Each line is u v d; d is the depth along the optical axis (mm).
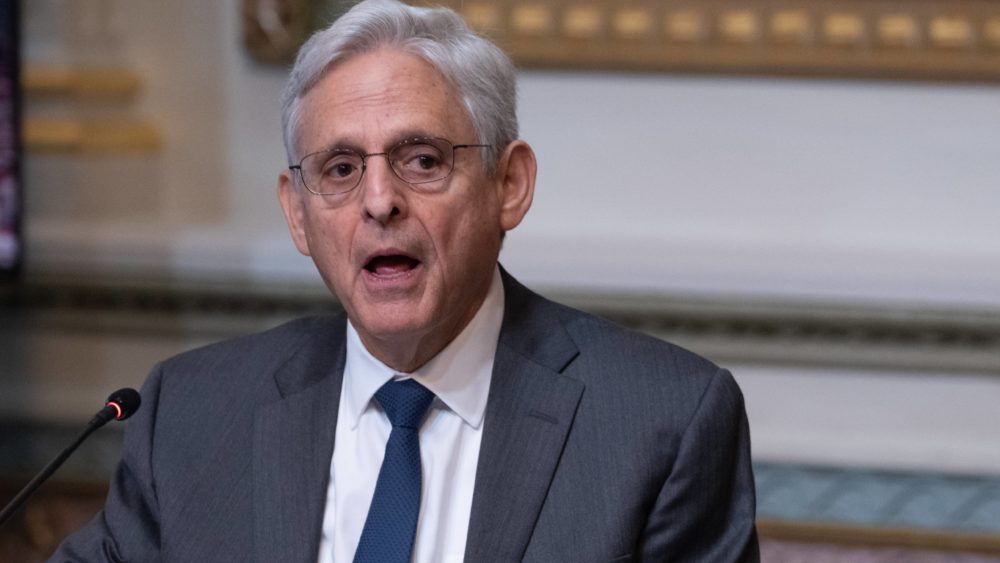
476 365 5715
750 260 13297
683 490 5434
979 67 13078
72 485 12945
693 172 13672
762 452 13211
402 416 5609
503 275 6148
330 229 5371
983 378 12984
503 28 13508
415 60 5301
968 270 13031
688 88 13594
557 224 13836
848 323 13055
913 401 13117
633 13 13398
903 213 13484
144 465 5824
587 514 5363
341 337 6164
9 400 14109
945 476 12953
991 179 13359
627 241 13594
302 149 5445
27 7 13844
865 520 12125
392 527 5371
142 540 5746
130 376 14102
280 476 5652
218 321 13969
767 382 13281
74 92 13984
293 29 13758
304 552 5473
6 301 14062
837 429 13195
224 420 5906
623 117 13695
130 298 13969
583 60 13484
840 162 13508
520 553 5301
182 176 14172
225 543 5531
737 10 13305
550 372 5746
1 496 12727
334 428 5781
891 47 13156
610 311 13367
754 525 5602
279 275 13898
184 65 14070
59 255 14031
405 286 5301
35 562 11719
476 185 5398
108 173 14102
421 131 5238
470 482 5566
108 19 14031
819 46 13219
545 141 13797
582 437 5555
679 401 5609
